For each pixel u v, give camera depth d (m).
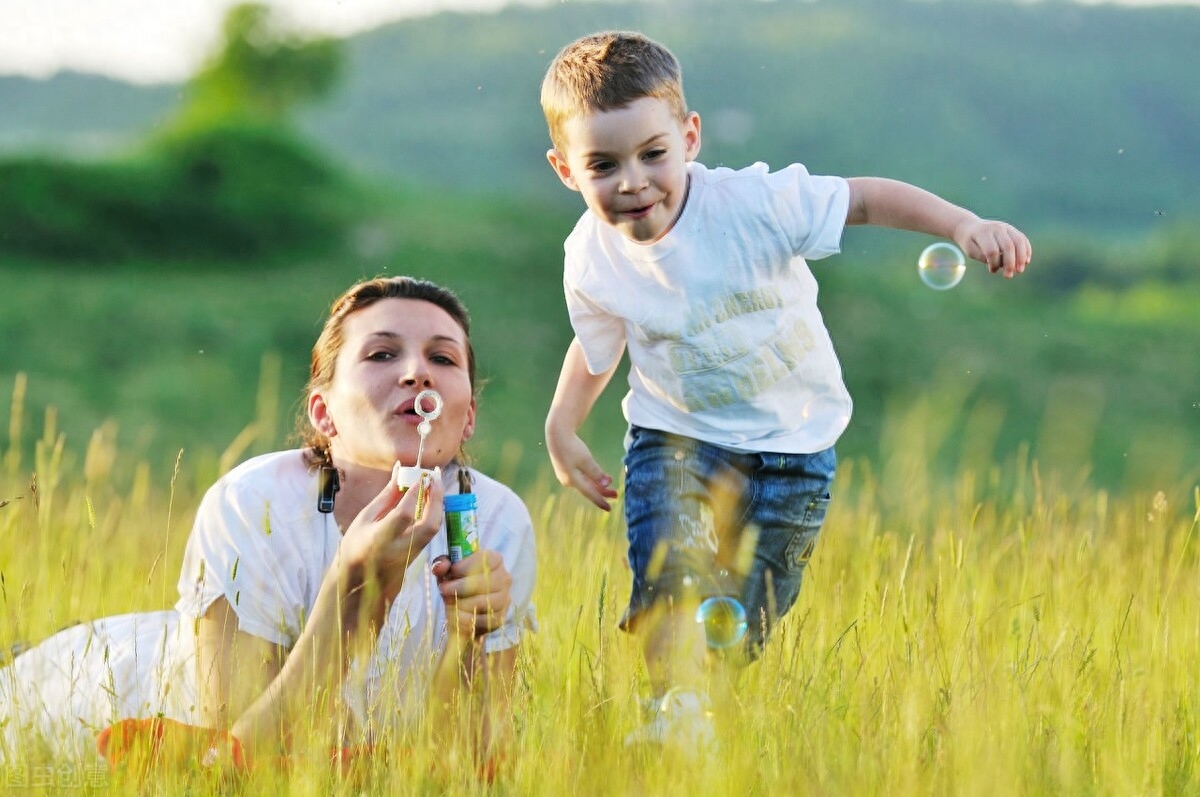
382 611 3.34
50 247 33.16
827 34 55.31
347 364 3.44
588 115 3.83
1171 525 4.79
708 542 3.94
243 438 5.02
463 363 3.50
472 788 3.03
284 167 38.72
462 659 3.42
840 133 48.22
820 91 50.94
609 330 4.19
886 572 4.32
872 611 3.94
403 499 3.13
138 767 3.10
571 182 4.08
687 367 4.00
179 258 33.66
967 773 3.00
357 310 3.51
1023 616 4.07
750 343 3.97
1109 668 3.63
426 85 58.56
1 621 3.92
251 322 28.23
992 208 44.31
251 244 34.69
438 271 32.72
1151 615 4.04
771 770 3.08
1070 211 44.06
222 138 38.09
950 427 4.70
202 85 51.53
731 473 4.02
